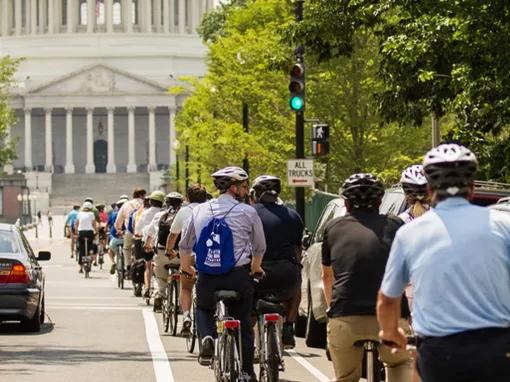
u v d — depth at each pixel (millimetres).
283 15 140625
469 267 22438
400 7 66875
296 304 44625
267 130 133750
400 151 122188
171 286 64062
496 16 58938
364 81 119062
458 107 62438
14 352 55719
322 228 57812
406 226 23109
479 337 22250
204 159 181875
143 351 56344
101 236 140500
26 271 62094
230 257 39344
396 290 23281
